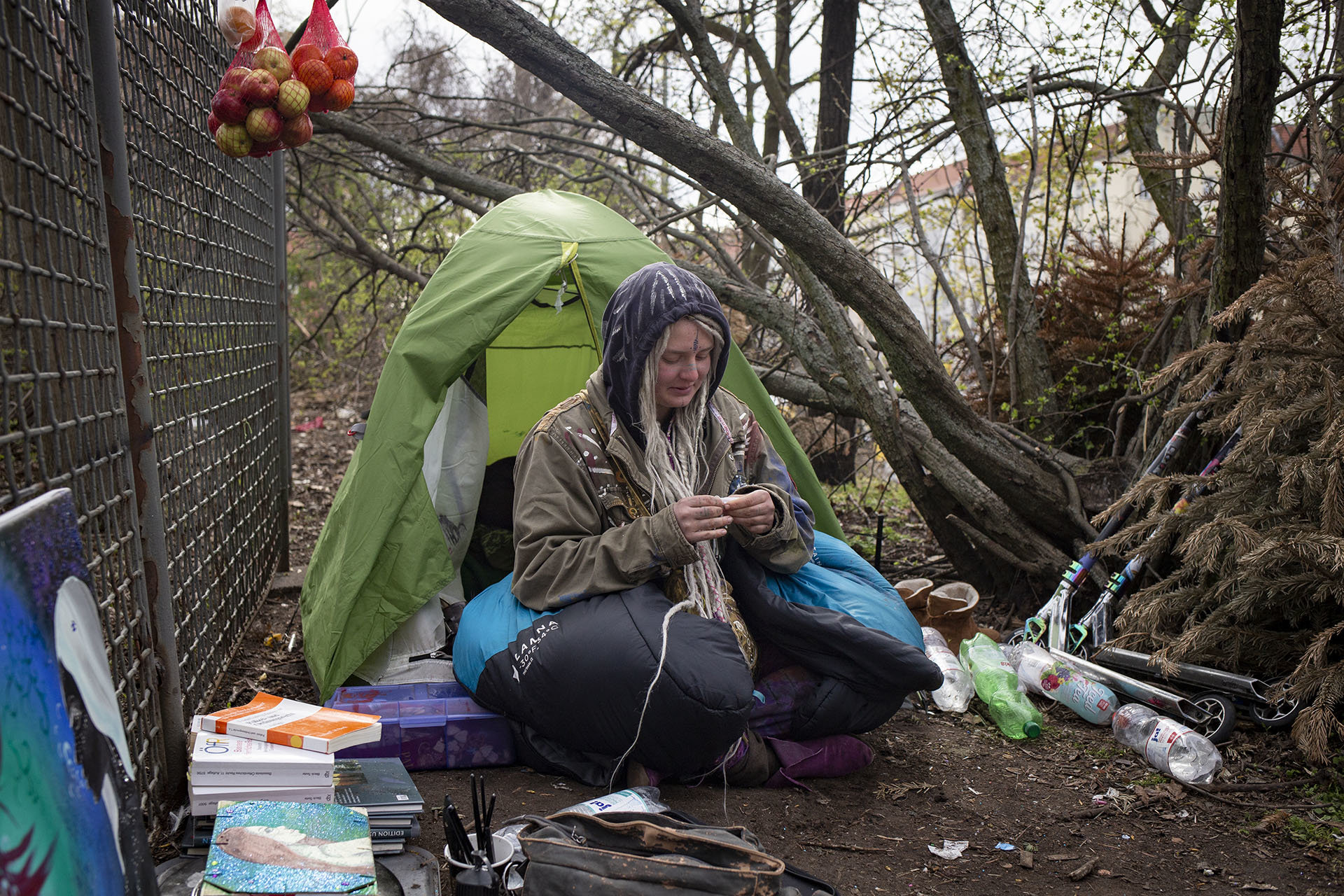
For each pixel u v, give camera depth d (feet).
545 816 7.32
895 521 18.90
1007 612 13.32
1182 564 11.11
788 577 9.14
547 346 13.10
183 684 8.30
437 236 23.79
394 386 10.17
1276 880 7.03
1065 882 7.00
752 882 5.40
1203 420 11.39
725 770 8.30
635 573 8.13
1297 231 11.55
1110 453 15.48
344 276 30.60
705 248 17.74
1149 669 10.06
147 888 4.32
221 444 10.18
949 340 19.60
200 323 9.18
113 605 6.28
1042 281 17.84
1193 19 13.75
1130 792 8.44
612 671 7.72
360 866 5.54
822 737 8.73
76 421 5.51
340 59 7.36
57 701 3.82
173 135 8.36
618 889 5.39
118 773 4.30
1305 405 9.40
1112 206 26.81
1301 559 9.04
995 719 9.82
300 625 12.32
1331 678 8.52
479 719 8.66
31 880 3.32
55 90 5.51
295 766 6.46
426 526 9.93
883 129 17.02
